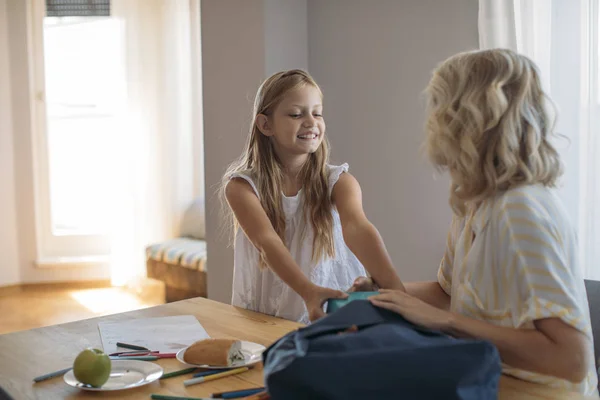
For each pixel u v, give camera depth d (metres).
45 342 1.45
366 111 3.17
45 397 1.13
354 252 1.57
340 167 1.79
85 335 1.49
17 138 4.90
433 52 2.92
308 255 1.78
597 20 2.37
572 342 0.98
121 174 4.80
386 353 0.85
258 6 3.15
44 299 4.61
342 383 0.82
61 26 4.93
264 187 1.75
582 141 2.43
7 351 1.39
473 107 1.06
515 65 1.07
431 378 0.82
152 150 4.81
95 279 5.06
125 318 1.62
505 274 1.06
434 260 2.98
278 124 1.69
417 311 1.07
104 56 4.95
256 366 1.26
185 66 4.83
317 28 3.32
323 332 0.97
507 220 1.05
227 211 3.25
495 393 0.86
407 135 3.03
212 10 3.33
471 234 1.20
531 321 1.01
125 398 1.12
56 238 5.06
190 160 4.90
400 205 3.08
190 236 4.89
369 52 3.13
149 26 4.76
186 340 1.42
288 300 1.75
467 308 1.14
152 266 4.50
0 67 4.81
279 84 1.69
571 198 2.47
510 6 2.56
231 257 3.35
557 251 1.01
